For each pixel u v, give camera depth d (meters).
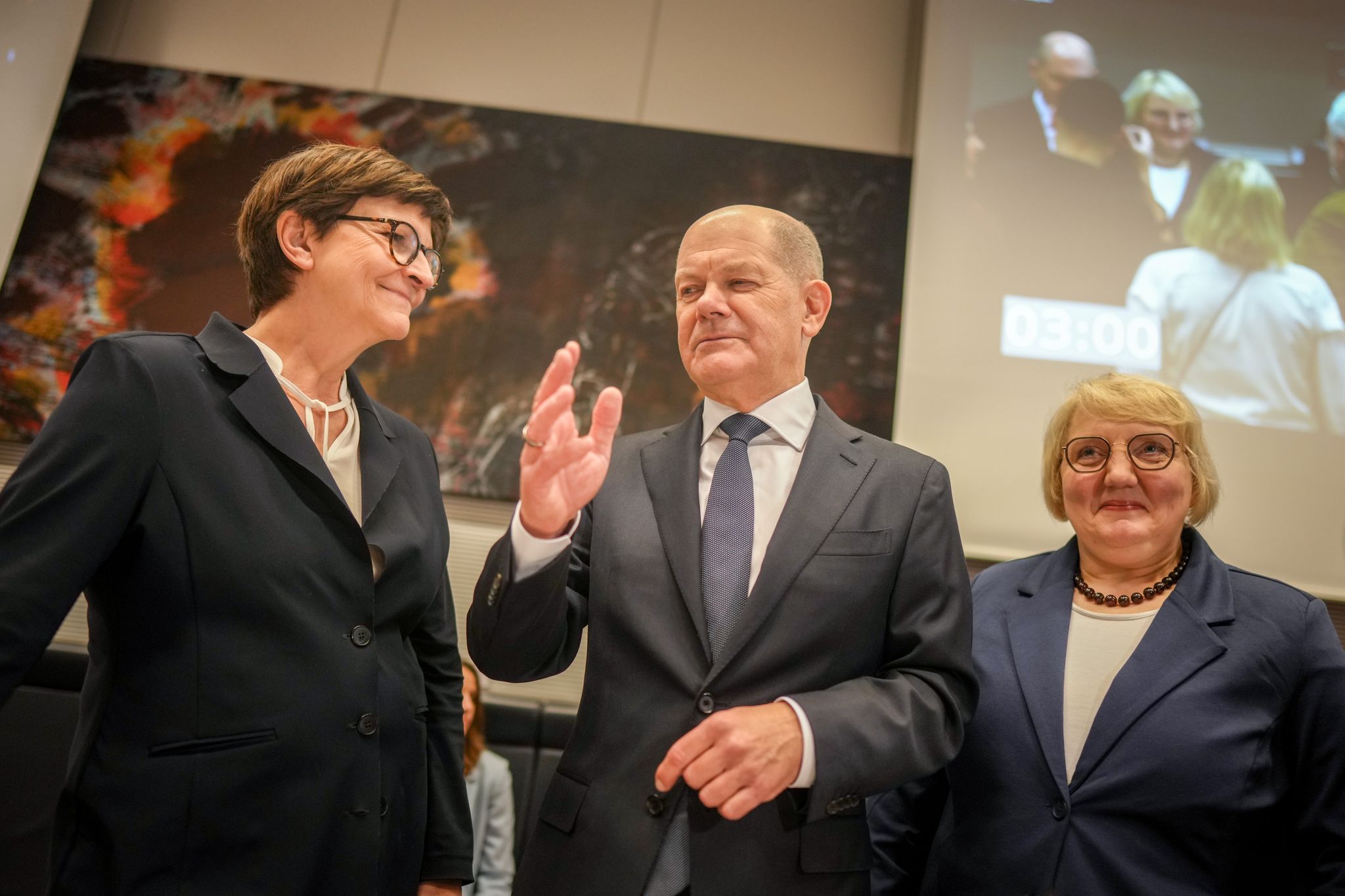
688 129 4.10
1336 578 3.39
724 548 1.28
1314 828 1.34
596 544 1.34
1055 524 3.51
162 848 1.03
